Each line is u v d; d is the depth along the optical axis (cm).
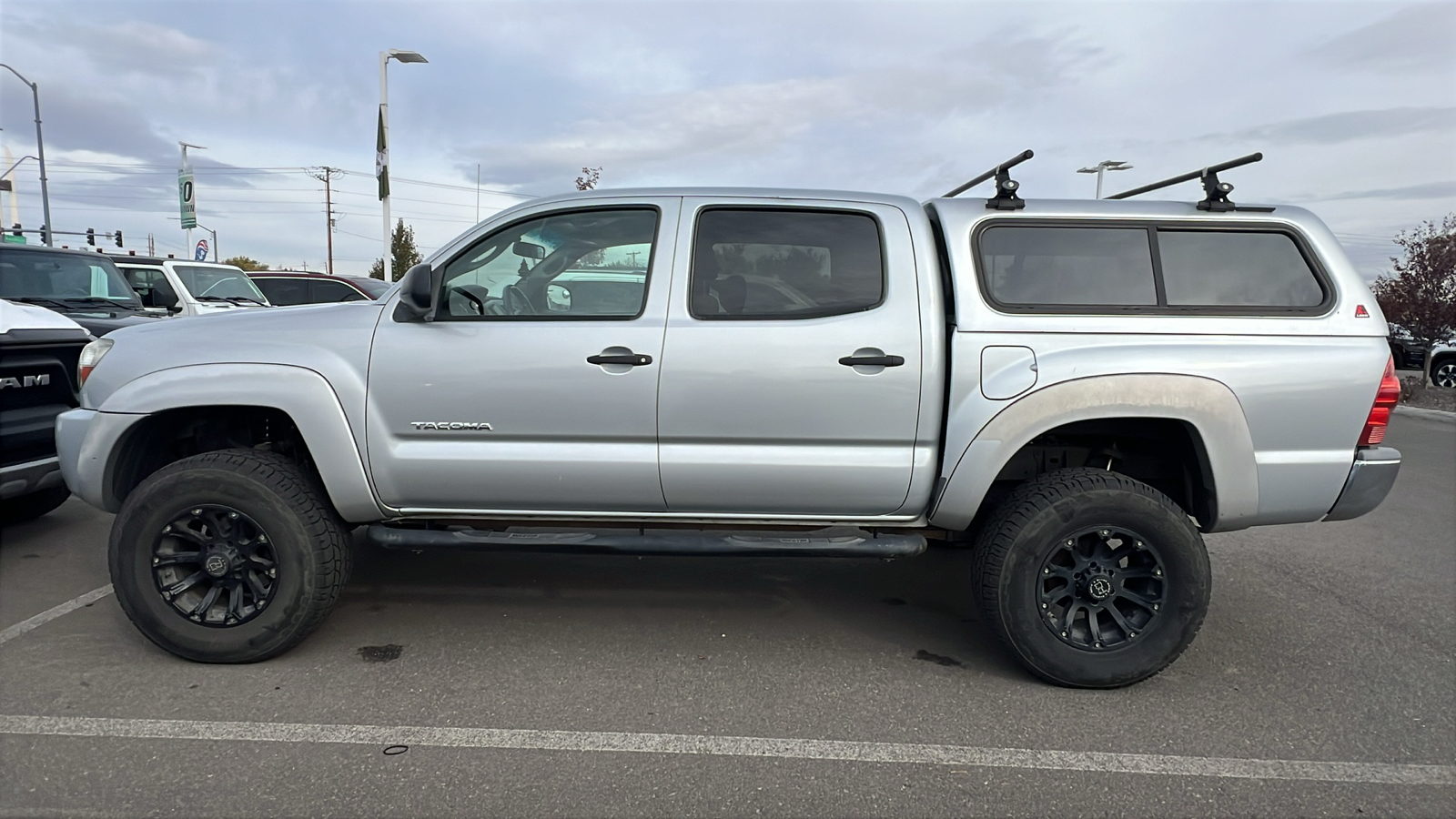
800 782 269
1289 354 321
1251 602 441
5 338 446
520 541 343
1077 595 334
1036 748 292
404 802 255
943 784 269
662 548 343
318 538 335
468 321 335
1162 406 318
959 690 336
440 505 346
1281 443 323
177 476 328
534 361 329
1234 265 336
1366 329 326
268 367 334
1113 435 369
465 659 356
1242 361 320
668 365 327
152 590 335
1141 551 326
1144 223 336
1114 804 260
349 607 412
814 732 301
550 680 338
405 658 355
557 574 466
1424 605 437
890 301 330
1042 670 330
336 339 336
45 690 320
